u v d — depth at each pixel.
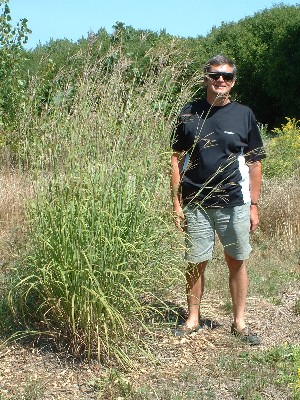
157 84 5.05
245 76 37.22
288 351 4.97
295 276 7.20
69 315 4.73
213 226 5.13
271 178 11.30
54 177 4.81
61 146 4.84
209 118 4.95
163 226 5.01
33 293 5.16
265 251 8.15
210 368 4.70
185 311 5.76
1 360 4.69
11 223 6.58
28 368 4.59
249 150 5.09
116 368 4.64
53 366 4.63
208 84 4.94
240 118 4.98
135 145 4.93
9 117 11.50
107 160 4.82
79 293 4.60
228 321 5.68
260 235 8.63
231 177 4.98
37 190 4.87
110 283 4.65
